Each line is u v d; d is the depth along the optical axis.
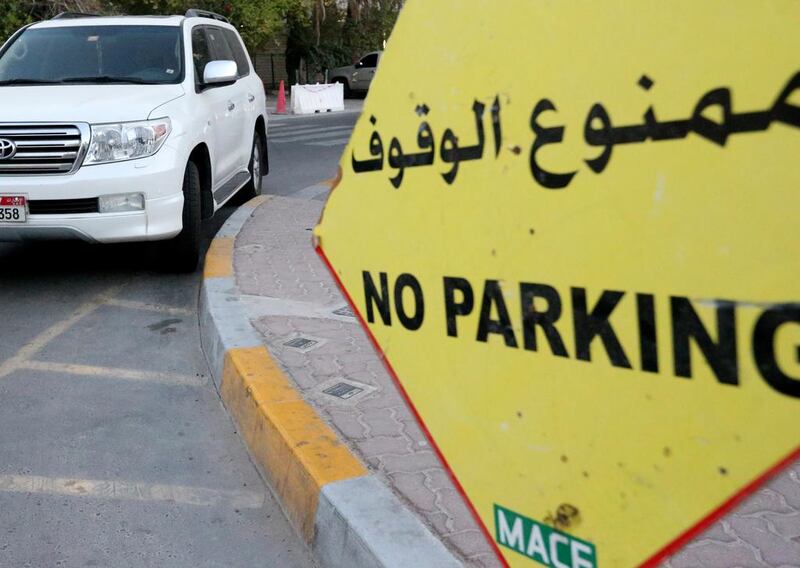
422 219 1.81
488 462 1.71
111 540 3.12
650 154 1.34
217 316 4.95
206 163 6.87
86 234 5.83
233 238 7.09
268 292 5.62
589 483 1.50
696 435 1.30
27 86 6.68
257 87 9.39
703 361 1.28
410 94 1.82
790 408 1.17
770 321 1.18
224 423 4.07
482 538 2.71
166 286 6.38
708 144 1.25
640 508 1.41
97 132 5.82
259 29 25.64
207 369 4.77
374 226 1.95
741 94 1.21
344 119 21.88
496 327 1.66
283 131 18.30
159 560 2.99
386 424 3.61
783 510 2.94
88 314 5.73
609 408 1.45
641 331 1.37
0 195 5.71
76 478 3.56
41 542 3.11
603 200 1.42
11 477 3.56
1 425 4.06
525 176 1.56
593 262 1.45
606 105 1.41
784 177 1.16
